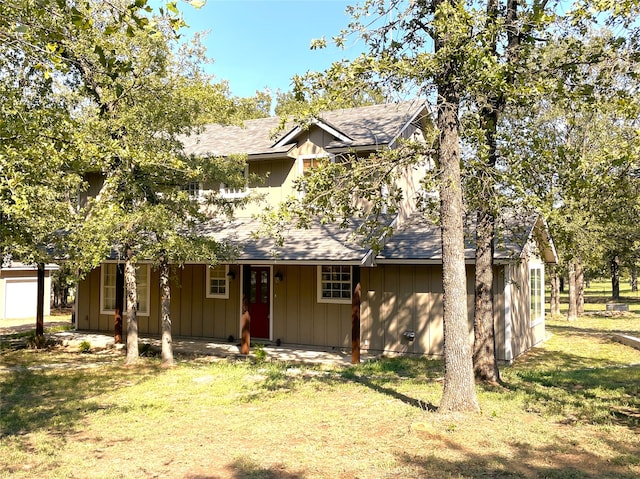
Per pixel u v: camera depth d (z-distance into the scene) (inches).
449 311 285.4
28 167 246.7
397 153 315.3
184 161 441.1
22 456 232.5
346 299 550.0
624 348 586.2
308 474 206.2
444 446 235.5
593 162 303.9
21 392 371.9
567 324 863.7
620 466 210.5
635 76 287.1
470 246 491.2
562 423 270.8
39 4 173.9
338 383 384.5
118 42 386.9
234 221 625.0
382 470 208.5
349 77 282.5
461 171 328.5
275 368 446.3
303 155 591.5
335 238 524.7
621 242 721.0
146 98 421.4
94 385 392.5
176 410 313.9
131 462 224.5
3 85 299.4
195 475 208.1
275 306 585.0
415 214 619.5
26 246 373.4
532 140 341.1
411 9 302.7
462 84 279.9
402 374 425.7
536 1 301.0
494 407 298.8
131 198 423.5
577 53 321.1
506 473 203.9
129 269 481.7
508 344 481.7
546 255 633.6
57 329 737.0
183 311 634.8
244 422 283.6
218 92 461.7
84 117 407.2
